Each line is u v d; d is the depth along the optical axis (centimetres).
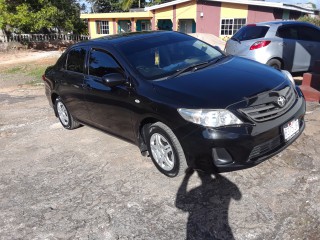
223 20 1975
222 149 325
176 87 366
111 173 420
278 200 326
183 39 489
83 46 512
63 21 2566
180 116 340
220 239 286
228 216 313
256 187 350
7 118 737
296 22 763
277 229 289
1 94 1039
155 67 418
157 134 381
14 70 1555
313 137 441
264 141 333
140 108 385
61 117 612
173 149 364
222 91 346
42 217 347
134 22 2630
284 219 299
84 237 310
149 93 376
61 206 362
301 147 419
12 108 827
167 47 457
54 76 580
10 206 374
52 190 398
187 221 314
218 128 323
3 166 481
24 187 413
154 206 343
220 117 323
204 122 326
